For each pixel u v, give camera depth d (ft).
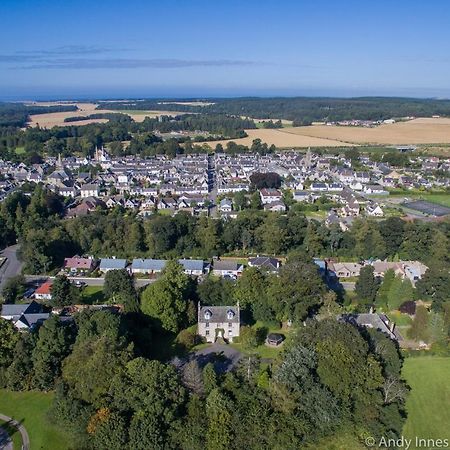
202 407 308.60
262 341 428.15
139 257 631.97
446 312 426.92
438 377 375.45
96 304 492.13
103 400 306.14
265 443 295.89
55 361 351.67
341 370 322.96
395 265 588.91
